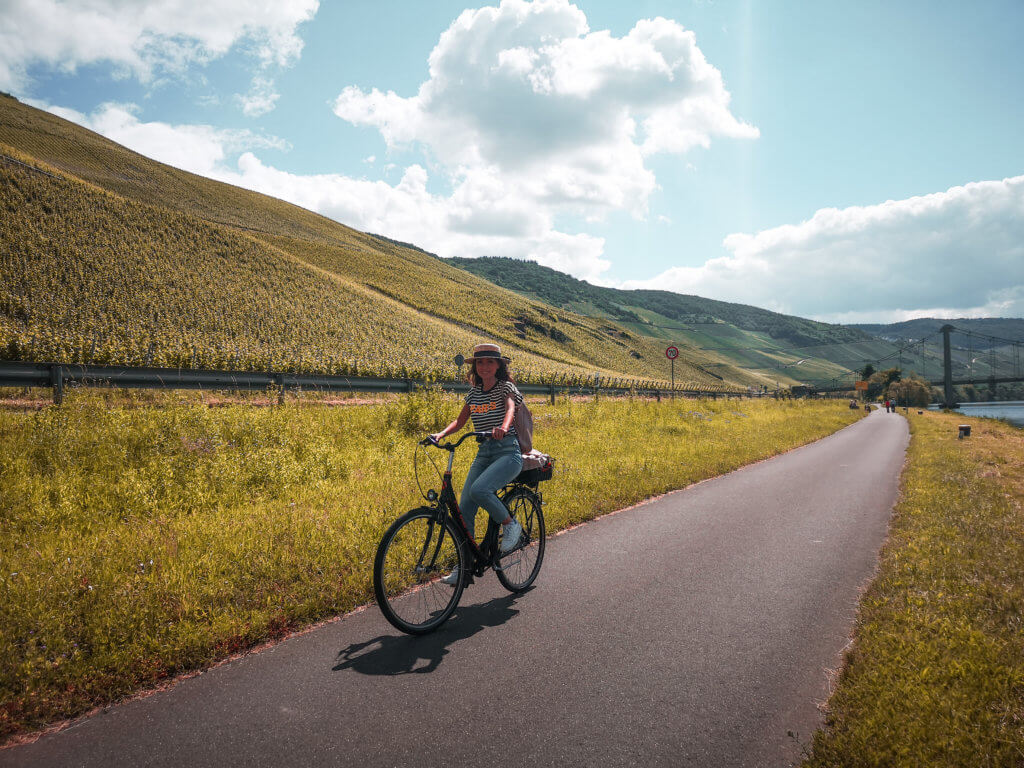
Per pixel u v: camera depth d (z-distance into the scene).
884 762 2.36
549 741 2.54
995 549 5.45
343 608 3.96
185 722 2.67
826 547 5.82
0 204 49.94
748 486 9.37
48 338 16.58
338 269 98.00
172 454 7.62
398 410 12.17
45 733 2.58
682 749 2.49
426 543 3.92
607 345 132.00
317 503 6.39
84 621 3.48
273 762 2.37
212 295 51.25
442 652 3.41
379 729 2.61
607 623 3.87
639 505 7.69
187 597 3.78
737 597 4.38
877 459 13.91
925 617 3.80
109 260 49.06
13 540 4.83
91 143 122.12
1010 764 2.34
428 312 89.19
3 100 132.25
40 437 7.09
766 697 2.95
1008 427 34.03
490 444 4.32
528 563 4.66
